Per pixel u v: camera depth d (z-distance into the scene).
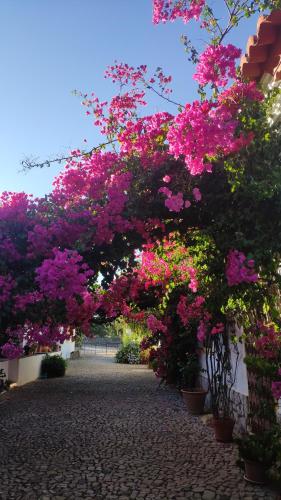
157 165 3.86
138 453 5.59
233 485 4.33
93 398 10.33
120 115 4.50
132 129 4.16
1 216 3.75
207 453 5.46
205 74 3.73
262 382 5.20
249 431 5.73
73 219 3.76
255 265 3.57
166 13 4.09
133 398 10.18
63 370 15.41
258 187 3.38
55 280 3.28
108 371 17.27
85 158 4.22
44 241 3.58
